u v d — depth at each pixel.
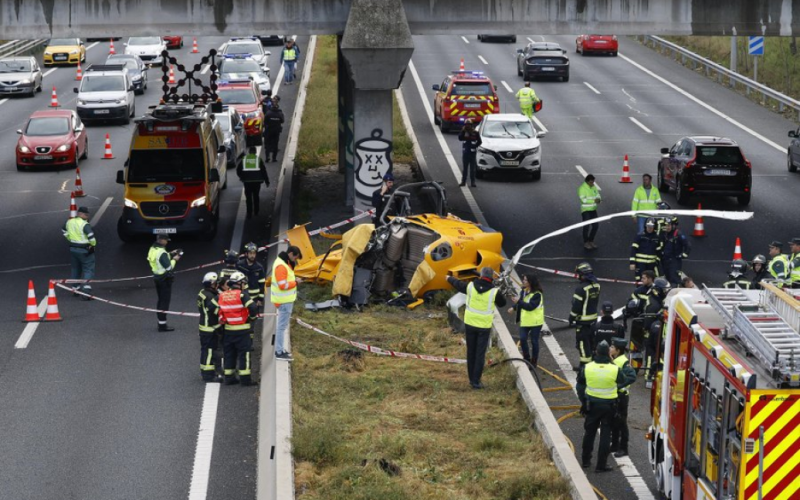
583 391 42.28
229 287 51.06
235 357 51.59
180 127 80.38
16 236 82.75
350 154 89.88
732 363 29.98
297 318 59.41
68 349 56.81
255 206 88.00
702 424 33.03
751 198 94.25
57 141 107.75
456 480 40.06
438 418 46.31
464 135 97.50
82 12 76.31
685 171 89.81
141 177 79.69
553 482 38.59
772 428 28.61
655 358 46.28
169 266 59.25
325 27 78.56
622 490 40.44
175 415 47.53
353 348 54.34
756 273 58.44
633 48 191.88
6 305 65.12
